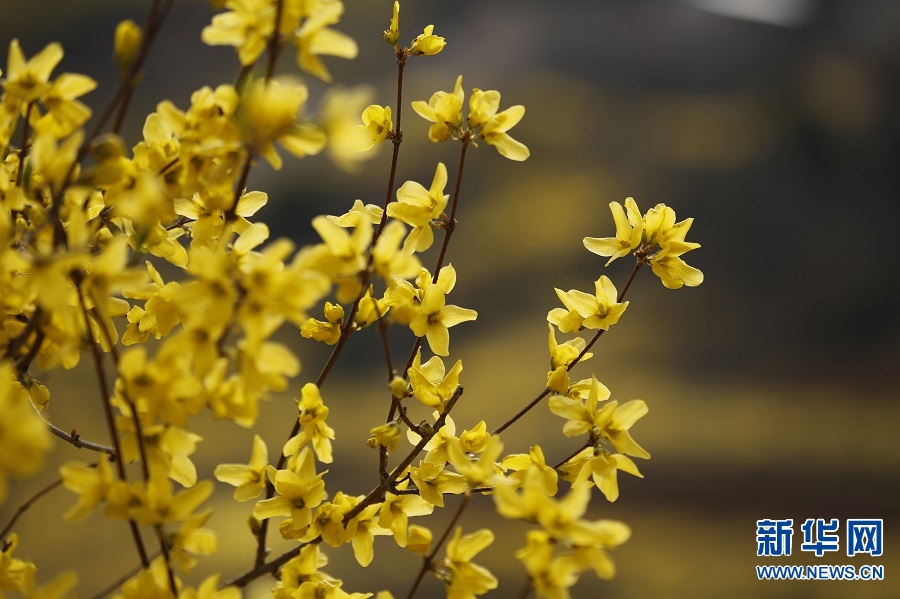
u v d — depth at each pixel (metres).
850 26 9.59
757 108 8.60
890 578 3.17
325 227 0.84
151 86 8.40
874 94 8.72
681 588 3.31
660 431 4.80
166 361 0.83
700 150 8.07
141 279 0.83
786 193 7.57
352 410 5.37
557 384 0.95
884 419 4.91
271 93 0.82
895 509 3.90
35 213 0.86
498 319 6.23
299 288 0.82
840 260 6.88
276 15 0.83
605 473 0.91
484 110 0.94
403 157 7.32
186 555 0.85
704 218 7.23
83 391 4.57
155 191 0.84
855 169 7.88
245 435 4.38
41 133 0.86
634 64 9.31
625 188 7.48
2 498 0.79
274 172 7.39
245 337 0.83
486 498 3.67
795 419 4.93
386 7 9.48
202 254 0.82
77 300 0.90
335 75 8.68
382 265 0.85
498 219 7.06
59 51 0.86
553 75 9.13
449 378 0.93
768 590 3.22
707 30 9.59
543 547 0.82
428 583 3.26
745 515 3.86
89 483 0.84
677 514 3.87
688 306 6.31
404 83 8.75
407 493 0.94
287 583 0.92
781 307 6.35
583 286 6.49
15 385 0.90
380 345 5.98
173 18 8.94
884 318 6.21
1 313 0.86
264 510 0.92
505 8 9.95
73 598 0.85
